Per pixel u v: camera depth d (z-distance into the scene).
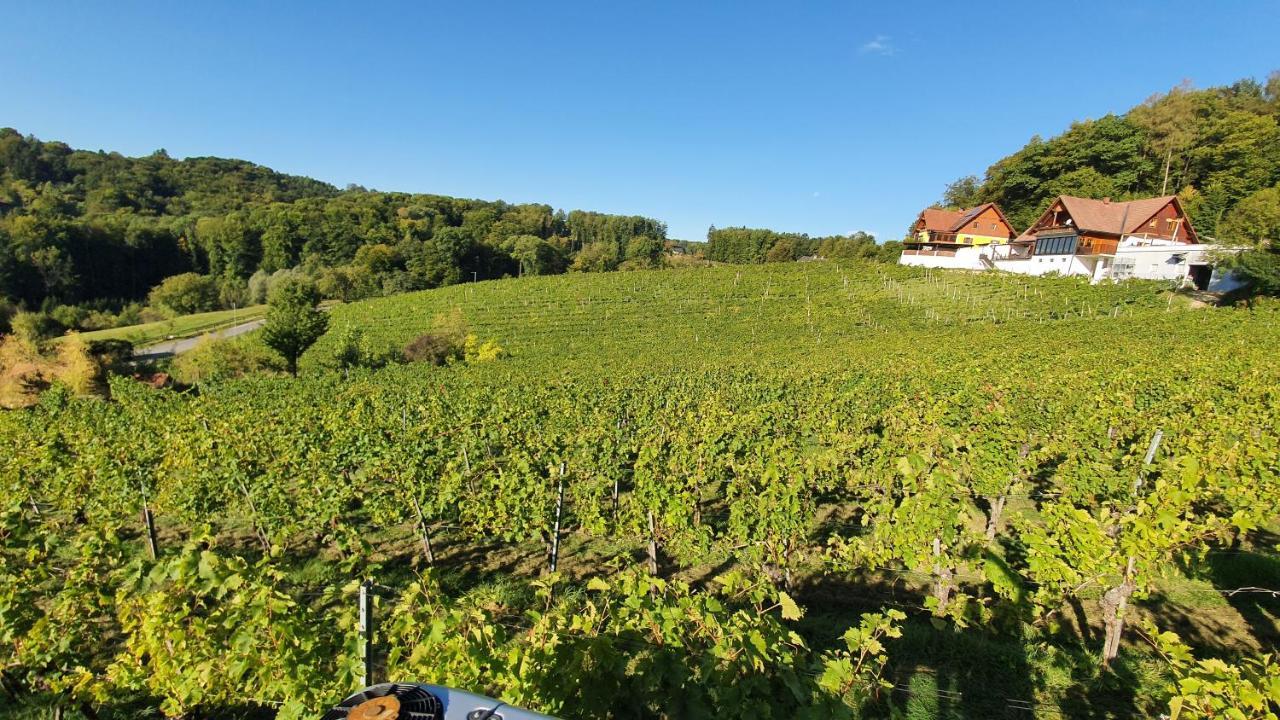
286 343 29.94
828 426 11.18
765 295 53.03
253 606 4.07
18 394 24.91
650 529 7.67
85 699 4.32
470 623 4.12
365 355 35.34
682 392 17.58
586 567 8.37
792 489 7.06
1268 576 6.59
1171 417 9.38
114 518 8.45
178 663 4.11
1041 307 37.62
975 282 46.59
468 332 43.72
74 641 5.00
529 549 8.97
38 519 10.19
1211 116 51.88
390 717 2.05
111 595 5.10
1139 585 5.04
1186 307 32.25
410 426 13.47
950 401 12.70
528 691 3.54
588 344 41.81
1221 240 34.84
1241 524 5.18
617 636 4.04
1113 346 22.53
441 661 3.79
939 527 5.94
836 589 7.19
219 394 23.33
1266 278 29.14
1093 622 6.11
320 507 8.13
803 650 4.22
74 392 25.62
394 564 8.52
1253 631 5.87
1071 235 44.41
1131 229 42.69
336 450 10.95
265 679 3.95
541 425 14.76
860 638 4.05
